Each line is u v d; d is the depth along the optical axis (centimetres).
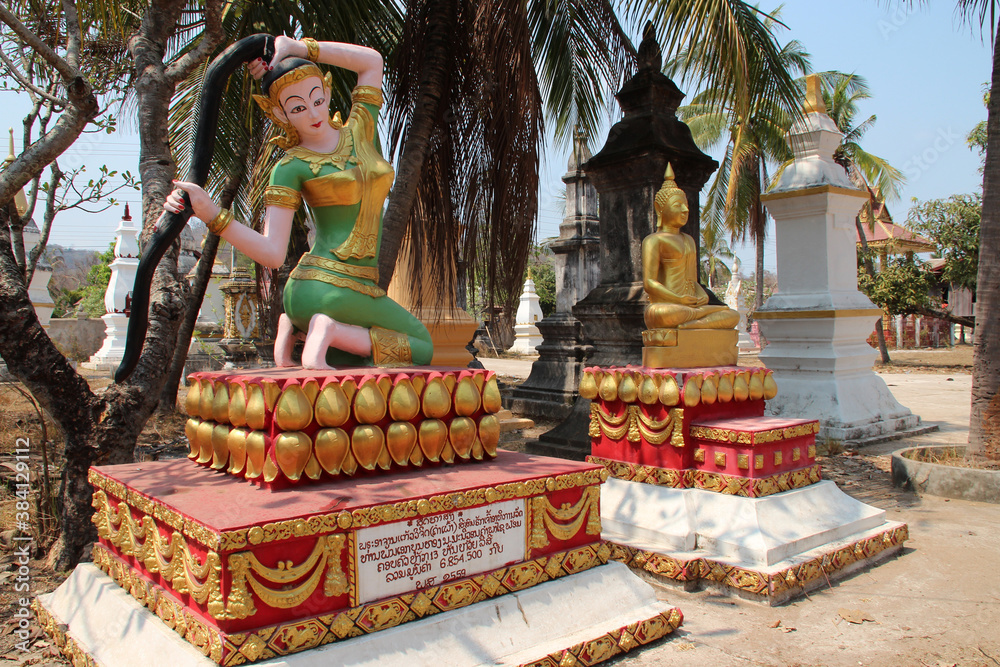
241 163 841
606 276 784
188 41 860
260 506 273
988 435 648
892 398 955
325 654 258
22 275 456
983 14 680
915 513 576
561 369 1167
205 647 253
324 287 355
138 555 314
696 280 556
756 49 703
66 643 327
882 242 2473
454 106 673
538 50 782
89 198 645
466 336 944
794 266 953
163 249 321
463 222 682
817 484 490
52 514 486
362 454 315
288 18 670
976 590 417
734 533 433
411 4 659
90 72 671
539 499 337
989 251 647
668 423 483
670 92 762
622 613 346
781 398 917
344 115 727
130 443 471
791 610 392
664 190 543
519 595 320
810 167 942
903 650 344
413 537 293
